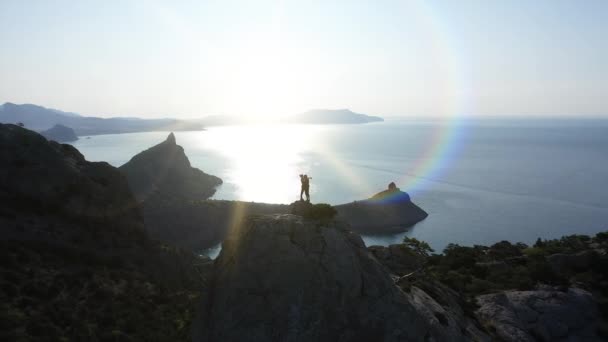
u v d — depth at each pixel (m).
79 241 49.84
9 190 51.59
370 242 155.12
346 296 19.72
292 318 18.53
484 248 84.00
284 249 20.08
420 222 180.62
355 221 176.00
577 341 38.88
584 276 57.34
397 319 20.09
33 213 50.31
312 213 23.44
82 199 57.34
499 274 55.91
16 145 57.78
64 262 42.69
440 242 154.38
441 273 55.62
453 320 25.75
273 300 18.88
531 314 40.22
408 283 28.69
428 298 26.92
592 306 44.91
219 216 169.88
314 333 18.48
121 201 65.75
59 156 60.66
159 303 42.47
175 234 154.38
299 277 19.45
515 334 34.56
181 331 35.16
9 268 36.12
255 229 20.73
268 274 19.42
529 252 71.00
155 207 169.88
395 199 191.00
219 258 21.38
